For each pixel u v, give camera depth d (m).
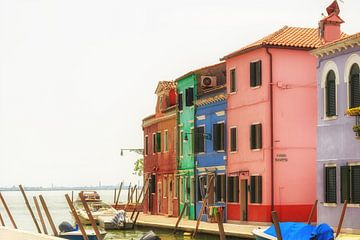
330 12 33.31
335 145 28.52
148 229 38.59
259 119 34.53
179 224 36.50
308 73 34.56
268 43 34.00
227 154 37.41
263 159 34.06
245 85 35.91
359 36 26.80
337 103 28.52
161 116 48.00
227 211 36.97
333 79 28.94
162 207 47.47
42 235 21.08
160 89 48.28
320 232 20.55
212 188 38.97
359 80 27.31
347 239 22.62
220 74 41.88
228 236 29.28
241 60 36.28
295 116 34.31
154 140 49.62
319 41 34.97
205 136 39.50
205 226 33.94
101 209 51.59
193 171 41.47
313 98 34.56
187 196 42.41
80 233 30.53
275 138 34.00
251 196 34.81
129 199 56.62
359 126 26.31
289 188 34.00
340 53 28.41
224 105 37.94
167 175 46.53
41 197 30.06
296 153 34.19
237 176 36.09
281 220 33.69
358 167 27.17
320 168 29.31
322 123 29.39
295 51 34.47
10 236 23.62
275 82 34.09
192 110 41.75
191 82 41.97
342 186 27.95
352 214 27.20
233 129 36.91
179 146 44.22
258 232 23.28
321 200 29.19
